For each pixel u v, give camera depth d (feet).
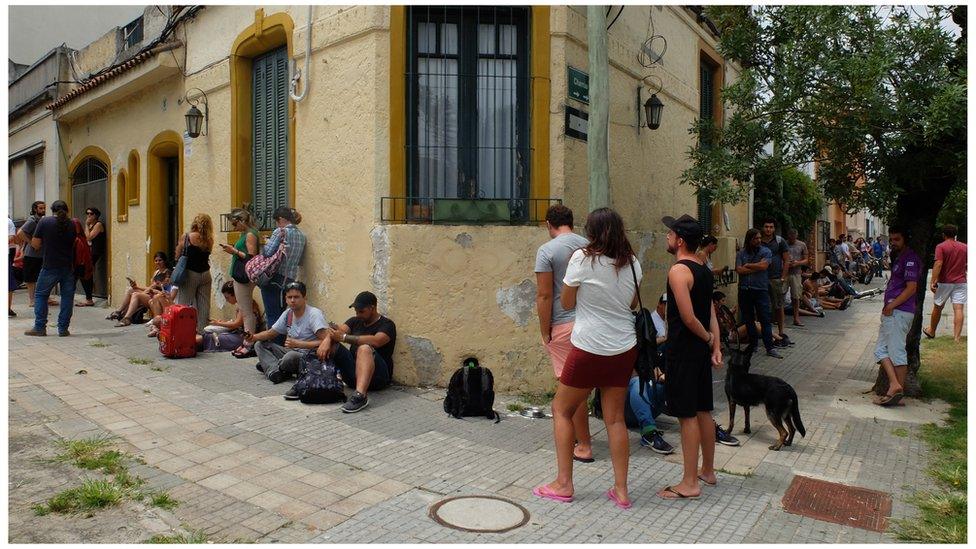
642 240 28.22
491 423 19.07
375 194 22.57
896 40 21.25
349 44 23.39
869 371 27.58
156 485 13.74
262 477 14.42
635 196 27.89
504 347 22.45
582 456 16.34
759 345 33.06
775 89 22.70
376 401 20.70
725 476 15.60
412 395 21.48
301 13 25.20
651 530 12.48
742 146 24.57
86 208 44.14
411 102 22.91
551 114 22.94
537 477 15.10
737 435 19.04
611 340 13.14
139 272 37.76
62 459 14.87
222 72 29.96
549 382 22.74
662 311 21.53
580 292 13.34
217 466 14.93
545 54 22.86
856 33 21.62
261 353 22.67
